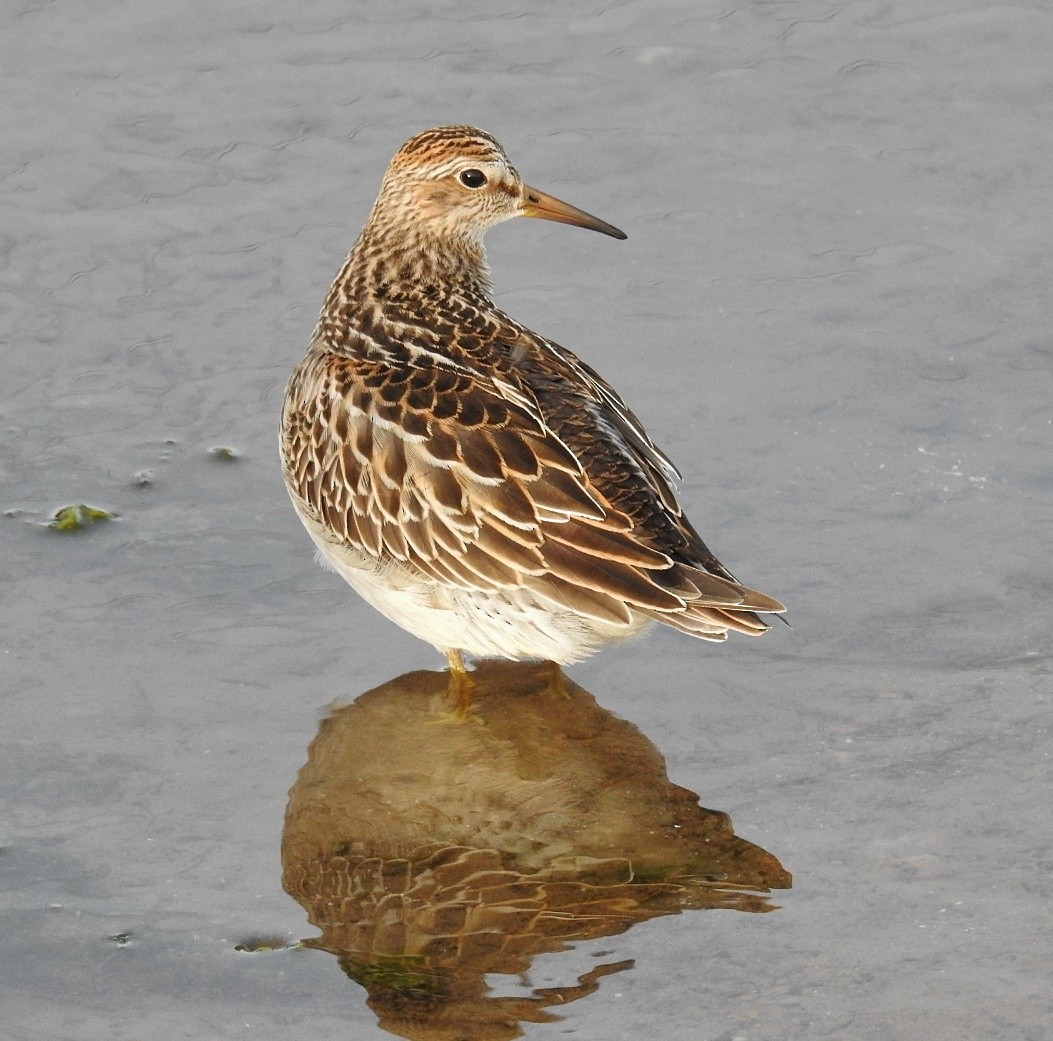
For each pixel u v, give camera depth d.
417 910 10.97
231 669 13.19
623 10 21.31
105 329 17.05
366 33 21.19
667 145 19.33
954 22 21.03
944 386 15.89
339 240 18.12
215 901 11.03
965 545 14.03
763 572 13.83
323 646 13.51
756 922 10.59
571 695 12.95
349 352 13.80
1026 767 11.73
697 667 13.16
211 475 15.35
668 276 17.53
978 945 10.20
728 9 21.31
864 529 14.27
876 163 18.95
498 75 20.45
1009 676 12.63
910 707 12.44
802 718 12.45
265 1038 9.90
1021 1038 9.47
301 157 19.27
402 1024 9.98
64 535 14.55
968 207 18.27
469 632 12.87
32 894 11.04
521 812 11.88
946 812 11.38
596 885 11.12
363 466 12.95
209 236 18.23
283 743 12.48
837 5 21.31
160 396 16.25
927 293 17.11
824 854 11.11
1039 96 19.81
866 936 10.37
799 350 16.44
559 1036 9.78
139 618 13.67
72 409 16.06
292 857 11.42
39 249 18.03
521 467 12.31
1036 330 16.53
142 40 21.11
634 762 12.17
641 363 16.33
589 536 12.08
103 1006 10.17
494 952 10.55
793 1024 9.72
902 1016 9.70
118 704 12.77
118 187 18.89
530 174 18.91
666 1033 9.73
